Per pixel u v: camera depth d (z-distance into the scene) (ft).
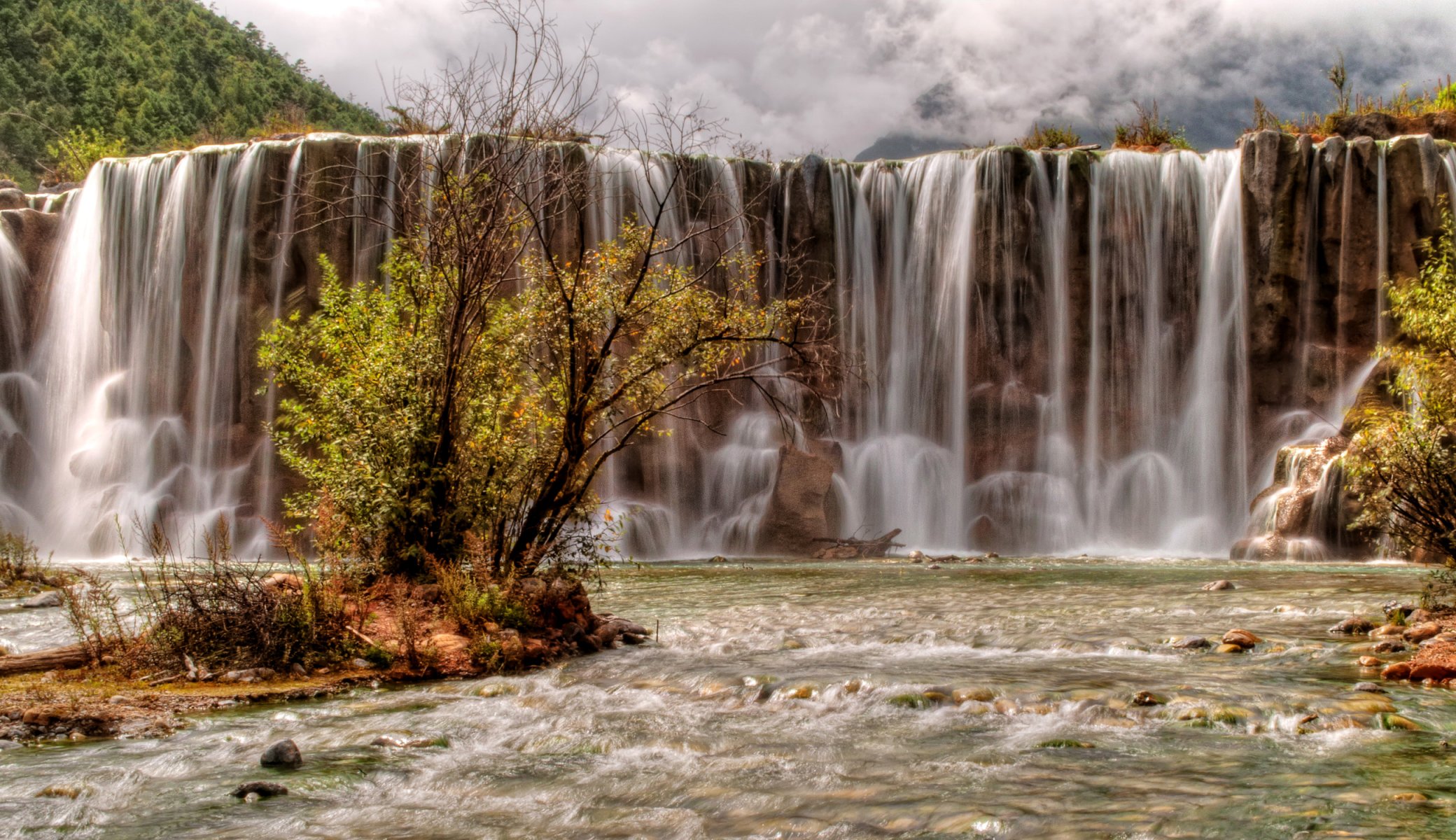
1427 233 105.19
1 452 112.68
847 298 116.78
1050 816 19.24
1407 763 22.48
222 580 35.32
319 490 44.11
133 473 109.91
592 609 51.11
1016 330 113.60
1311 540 88.38
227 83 411.54
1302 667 33.50
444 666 35.01
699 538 110.83
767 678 32.12
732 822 19.44
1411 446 46.24
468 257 44.09
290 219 107.96
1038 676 32.17
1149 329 112.98
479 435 44.47
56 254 117.08
